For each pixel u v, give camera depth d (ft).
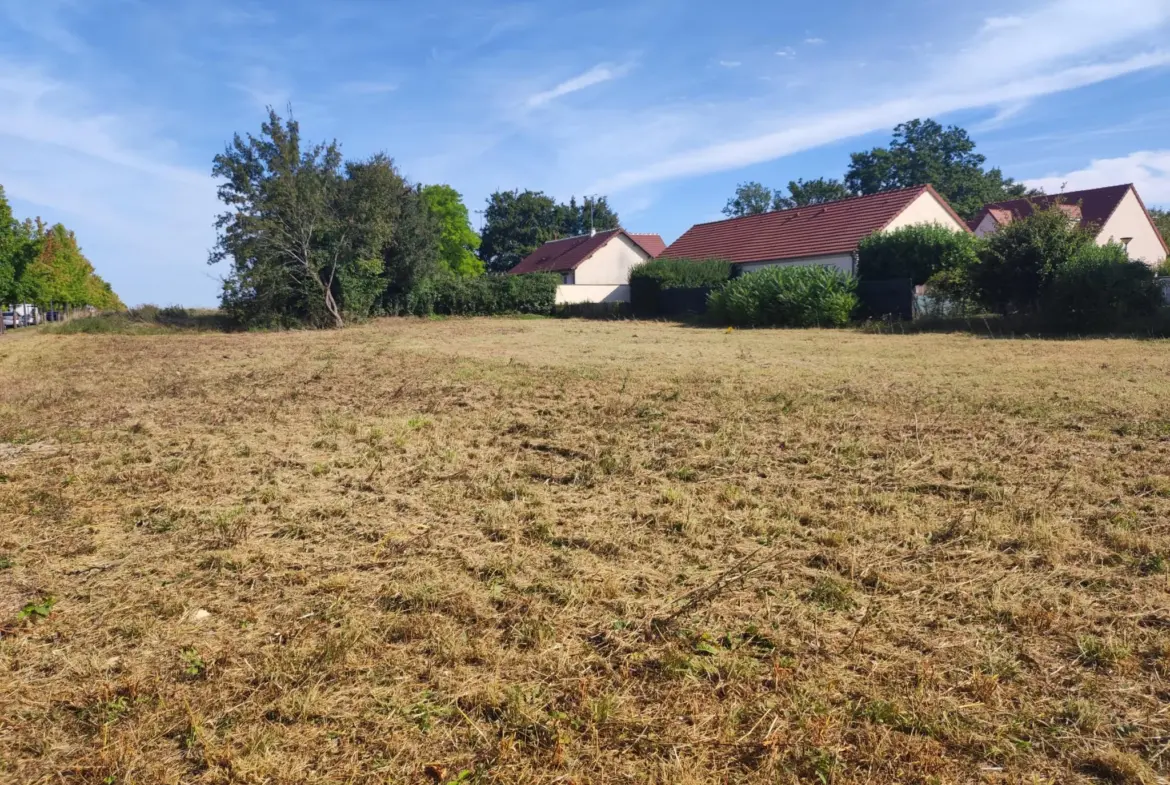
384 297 112.88
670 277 113.19
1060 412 25.73
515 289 121.80
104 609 12.35
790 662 10.21
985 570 13.08
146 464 22.13
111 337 83.30
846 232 101.76
